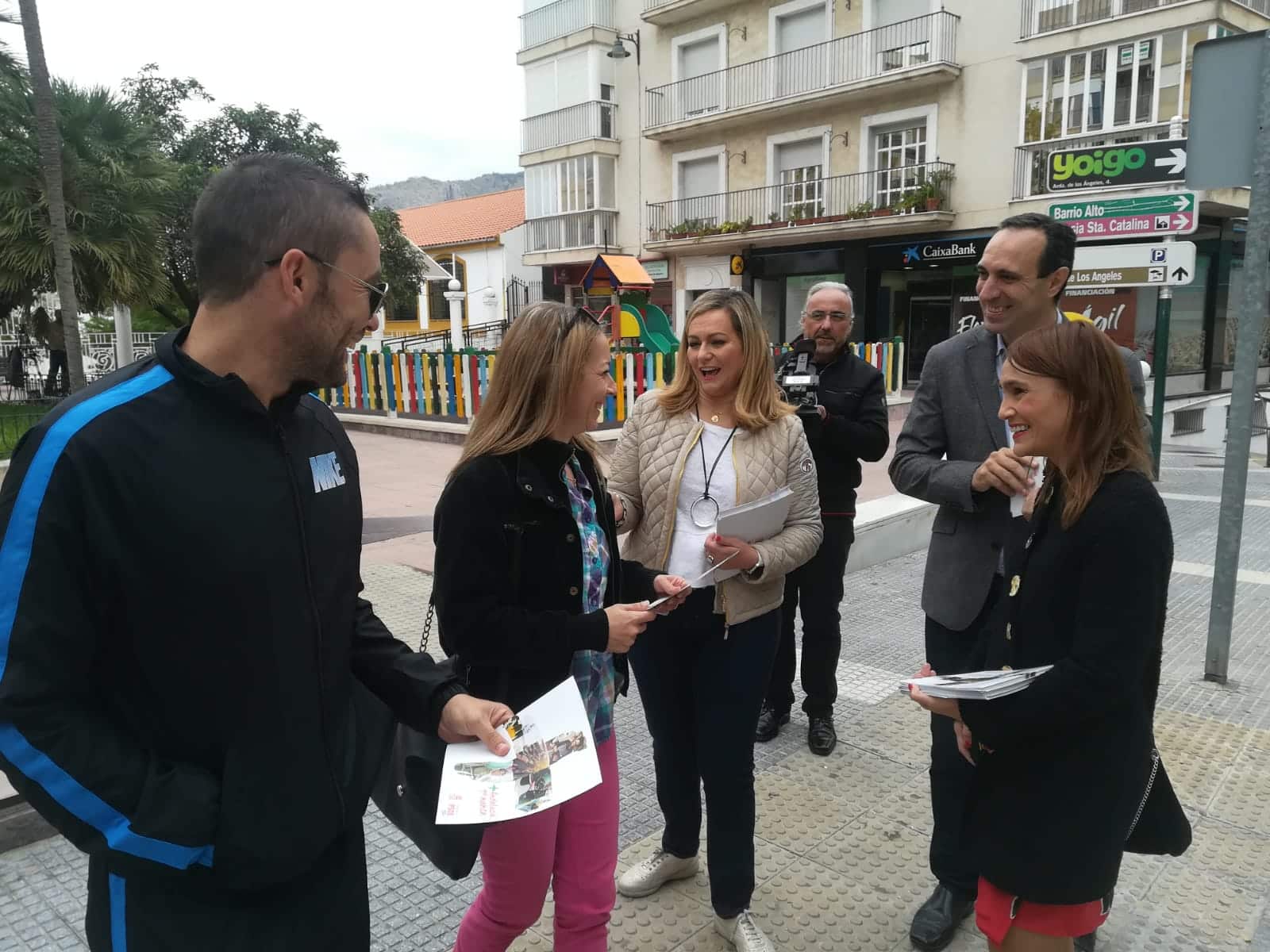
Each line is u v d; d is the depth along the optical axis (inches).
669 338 570.3
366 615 63.2
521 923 73.2
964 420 99.6
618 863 108.4
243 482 46.6
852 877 106.5
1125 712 64.6
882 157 793.6
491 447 68.9
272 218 45.8
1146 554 61.0
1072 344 63.0
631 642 69.8
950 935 94.6
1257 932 97.0
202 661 45.5
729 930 91.4
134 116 530.6
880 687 166.2
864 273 799.7
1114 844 65.1
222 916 48.4
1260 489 359.3
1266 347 801.6
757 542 90.3
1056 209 243.8
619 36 936.9
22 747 40.8
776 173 865.5
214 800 45.7
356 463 58.5
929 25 722.8
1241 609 209.2
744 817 90.7
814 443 136.5
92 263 486.0
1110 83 645.9
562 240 1046.4
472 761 60.7
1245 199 653.9
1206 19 596.7
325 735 51.6
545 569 70.1
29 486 41.8
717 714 90.4
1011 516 85.6
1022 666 68.6
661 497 94.2
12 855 106.9
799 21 829.8
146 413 44.4
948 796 95.2
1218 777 131.0
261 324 47.0
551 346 68.0
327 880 53.6
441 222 1402.6
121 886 48.1
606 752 77.2
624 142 992.2
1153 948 94.5
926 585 102.7
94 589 43.4
